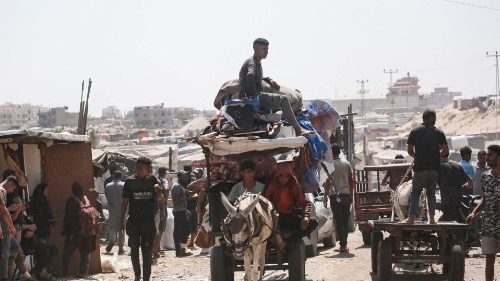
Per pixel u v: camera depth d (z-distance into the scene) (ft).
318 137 44.06
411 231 39.40
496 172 33.27
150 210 39.93
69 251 46.57
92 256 48.16
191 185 49.90
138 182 39.88
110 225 59.16
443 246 37.76
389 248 37.83
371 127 514.68
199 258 55.16
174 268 49.42
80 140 48.26
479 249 52.03
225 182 37.52
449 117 438.81
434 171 38.01
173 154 137.90
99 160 86.28
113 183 59.36
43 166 48.32
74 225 46.24
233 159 38.34
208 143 36.40
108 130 485.15
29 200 46.73
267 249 35.70
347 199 52.95
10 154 45.14
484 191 33.47
